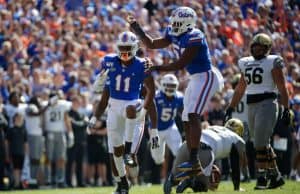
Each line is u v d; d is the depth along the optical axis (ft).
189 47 94.84
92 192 127.34
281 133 164.04
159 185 157.38
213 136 103.09
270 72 103.40
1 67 169.17
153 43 99.09
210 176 104.42
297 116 172.86
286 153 167.73
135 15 209.05
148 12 217.15
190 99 96.02
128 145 99.45
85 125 163.43
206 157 100.17
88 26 195.21
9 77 162.81
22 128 155.53
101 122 163.22
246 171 108.78
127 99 97.71
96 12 201.57
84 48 185.06
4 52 169.48
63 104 160.56
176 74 179.93
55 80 169.17
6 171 156.04
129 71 97.40
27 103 160.66
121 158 98.73
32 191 141.59
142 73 97.71
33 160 157.89
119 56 97.60
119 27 200.54
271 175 106.73
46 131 159.22
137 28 99.40
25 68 165.99
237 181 106.22
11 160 155.43
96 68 181.78
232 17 211.82
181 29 96.27
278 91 111.04
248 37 208.74
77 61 178.40
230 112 108.58
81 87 169.89
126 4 212.02
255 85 104.27
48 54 177.17
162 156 147.43
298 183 123.44
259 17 209.97
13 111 155.12
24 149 156.04
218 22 210.18
